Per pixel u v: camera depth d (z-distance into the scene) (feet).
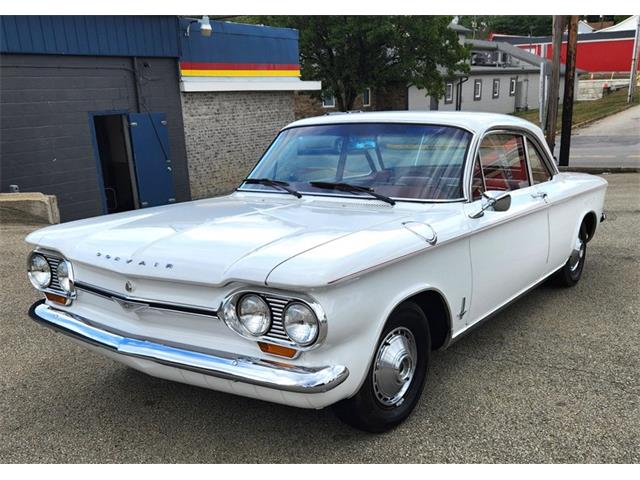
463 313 11.57
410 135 12.62
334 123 13.80
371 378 9.42
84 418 10.91
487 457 9.37
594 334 14.44
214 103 47.11
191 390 12.00
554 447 9.60
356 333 8.64
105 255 9.64
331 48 79.00
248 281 8.05
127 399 11.63
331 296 8.09
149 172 41.52
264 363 8.27
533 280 14.88
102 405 11.39
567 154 55.52
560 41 52.60
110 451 9.81
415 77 83.56
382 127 12.98
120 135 42.60
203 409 11.16
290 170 13.56
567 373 12.29
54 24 34.27
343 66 80.33
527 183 14.79
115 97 38.86
